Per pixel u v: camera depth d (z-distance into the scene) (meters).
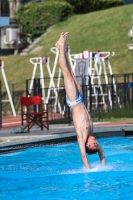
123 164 15.17
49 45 43.88
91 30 43.62
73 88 14.20
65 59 14.43
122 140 19.97
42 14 47.41
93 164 15.27
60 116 29.22
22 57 43.00
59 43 14.43
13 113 33.56
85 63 26.41
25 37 47.78
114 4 50.19
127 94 28.53
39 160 16.41
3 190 12.12
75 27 45.28
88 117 14.27
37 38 46.62
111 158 16.25
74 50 41.22
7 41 46.66
